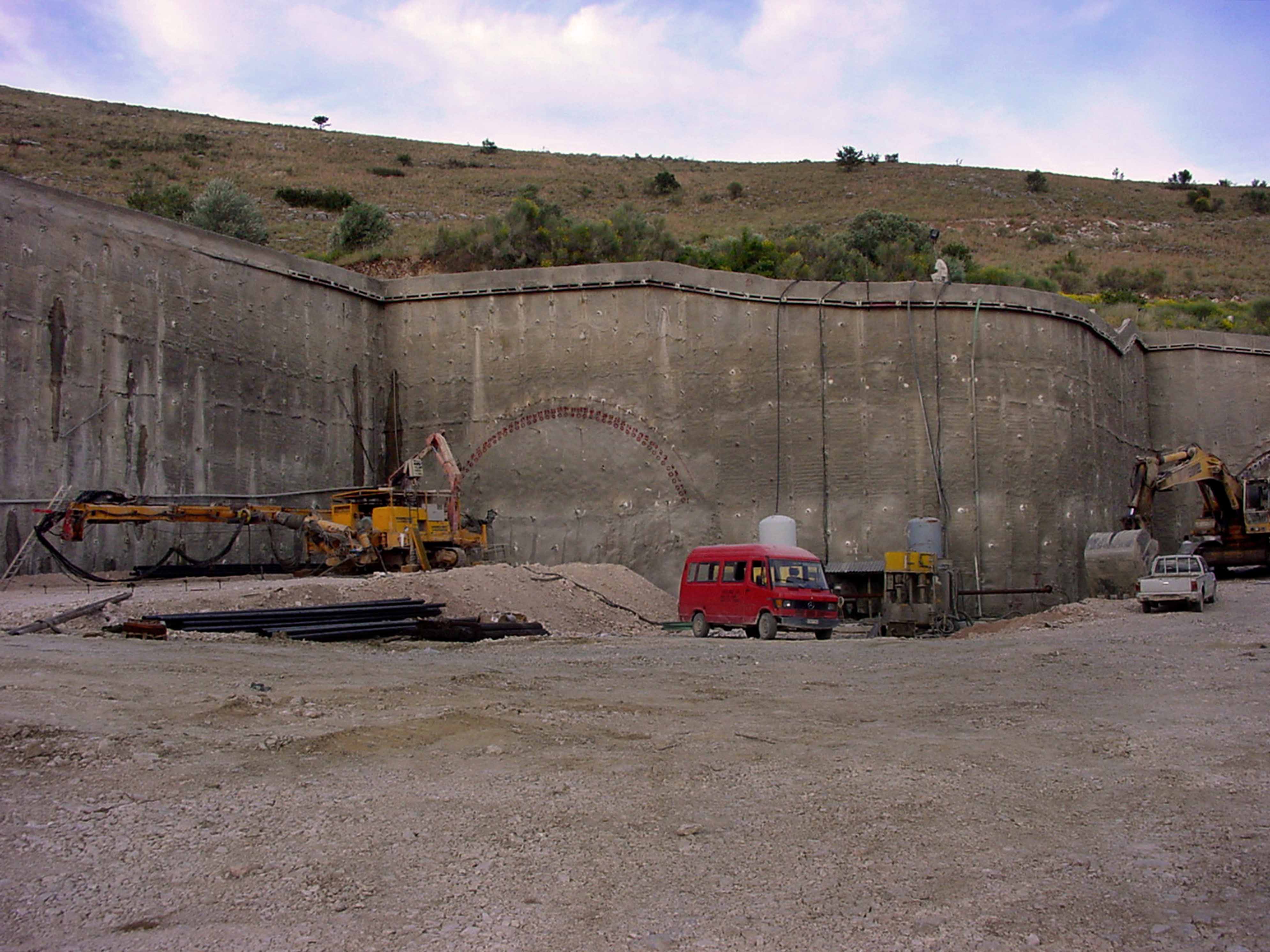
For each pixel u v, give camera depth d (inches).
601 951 200.1
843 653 729.6
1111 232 3412.9
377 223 2218.3
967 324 1334.9
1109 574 1112.2
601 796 309.6
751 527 1323.8
